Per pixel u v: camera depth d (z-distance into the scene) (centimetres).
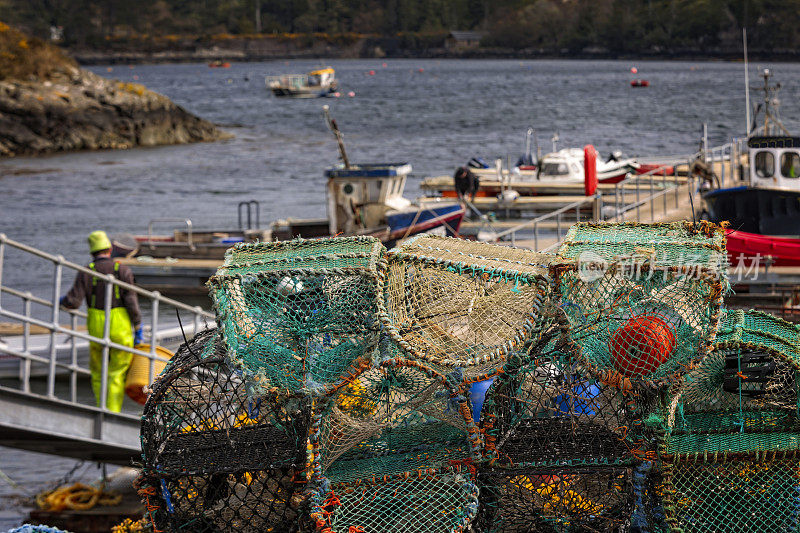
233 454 688
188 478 698
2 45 9275
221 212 4869
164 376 695
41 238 4119
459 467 655
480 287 692
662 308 638
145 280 3073
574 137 8419
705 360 682
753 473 657
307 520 653
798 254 2330
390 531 638
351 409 704
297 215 4731
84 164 7456
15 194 5606
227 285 639
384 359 623
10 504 1484
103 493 1478
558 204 3678
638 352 623
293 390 640
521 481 687
